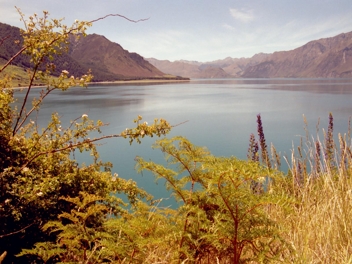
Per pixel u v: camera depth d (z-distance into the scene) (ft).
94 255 8.42
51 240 10.27
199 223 7.33
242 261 7.13
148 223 7.99
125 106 253.44
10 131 11.19
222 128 139.54
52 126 11.62
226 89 590.55
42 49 10.50
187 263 7.48
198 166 8.49
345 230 8.71
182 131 131.34
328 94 355.15
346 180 11.43
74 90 568.82
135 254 7.97
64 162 12.14
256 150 15.29
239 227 7.10
